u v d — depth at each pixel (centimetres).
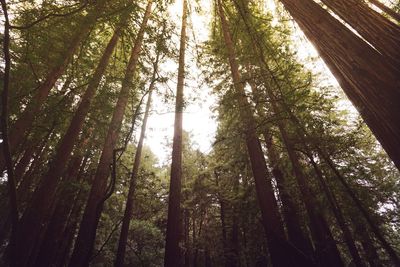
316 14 330
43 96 637
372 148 841
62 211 892
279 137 719
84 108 691
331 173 659
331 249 560
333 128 705
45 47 616
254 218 996
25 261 491
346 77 265
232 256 1393
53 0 533
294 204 743
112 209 1283
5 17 280
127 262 1548
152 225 1728
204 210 1762
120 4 593
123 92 690
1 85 570
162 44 630
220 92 773
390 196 791
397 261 438
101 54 885
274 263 533
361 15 276
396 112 209
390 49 236
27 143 792
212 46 897
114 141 779
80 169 1085
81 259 589
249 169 1054
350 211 615
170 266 621
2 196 689
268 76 680
